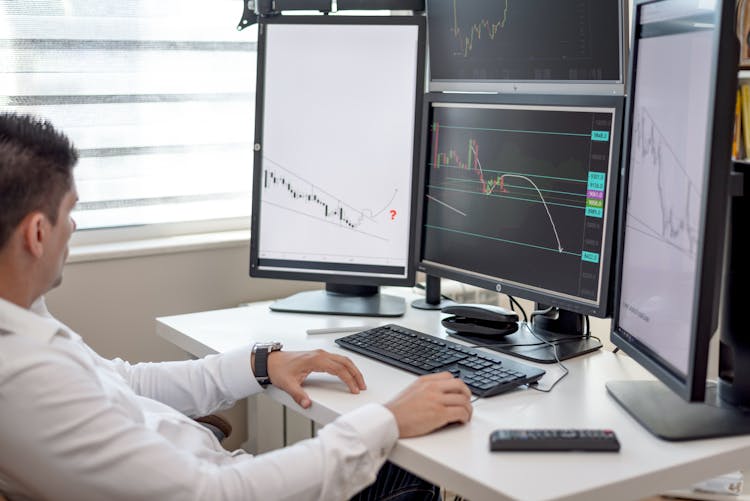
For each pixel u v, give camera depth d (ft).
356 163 6.64
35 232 3.94
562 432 4.17
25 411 3.73
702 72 4.05
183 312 7.68
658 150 4.56
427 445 4.20
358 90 6.58
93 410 3.81
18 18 7.00
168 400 5.40
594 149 5.37
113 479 3.82
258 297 8.09
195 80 7.91
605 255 5.33
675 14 4.36
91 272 7.17
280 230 6.79
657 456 4.07
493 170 6.00
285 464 4.12
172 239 7.77
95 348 7.28
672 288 4.35
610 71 5.50
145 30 7.57
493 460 4.01
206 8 7.85
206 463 4.25
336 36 6.57
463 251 6.28
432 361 5.27
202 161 8.07
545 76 5.86
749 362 4.53
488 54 6.15
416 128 6.50
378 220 6.66
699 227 4.00
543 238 5.71
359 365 5.42
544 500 3.62
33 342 3.83
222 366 5.33
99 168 7.53
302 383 5.13
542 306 6.31
